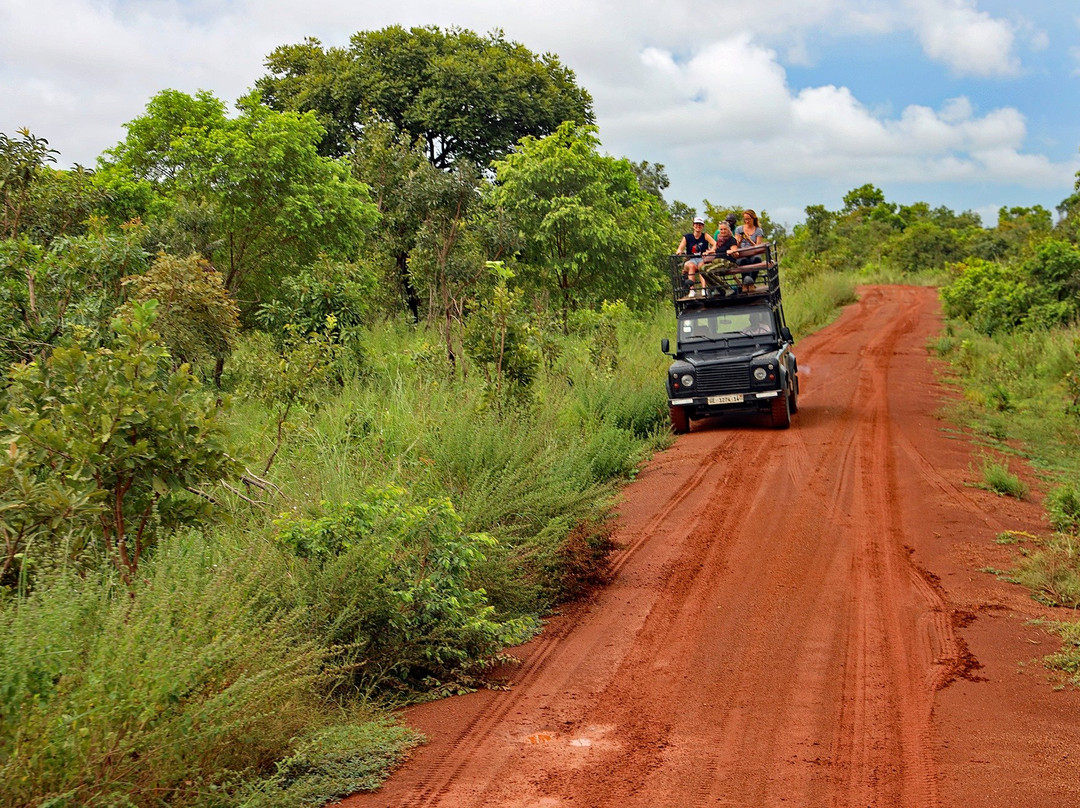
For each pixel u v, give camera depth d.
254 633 5.21
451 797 4.62
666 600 7.80
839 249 68.56
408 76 35.59
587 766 4.95
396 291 24.84
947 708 5.57
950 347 26.02
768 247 16.23
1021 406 17.22
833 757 4.97
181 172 20.17
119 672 4.30
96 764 4.02
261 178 19.61
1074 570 7.94
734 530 9.80
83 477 5.86
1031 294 26.86
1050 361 20.16
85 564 6.09
